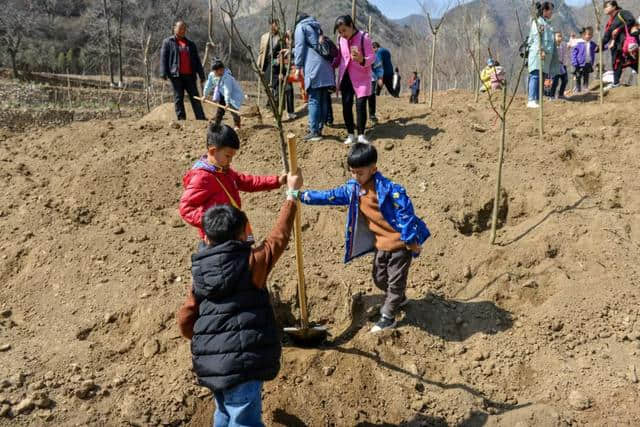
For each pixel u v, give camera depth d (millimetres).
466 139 6020
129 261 4367
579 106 7273
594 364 3611
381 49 10742
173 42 7289
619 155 5633
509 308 4117
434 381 3551
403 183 5402
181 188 5355
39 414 3164
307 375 3520
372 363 3582
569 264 4340
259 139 6180
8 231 4766
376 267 3822
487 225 5105
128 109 17188
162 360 3619
